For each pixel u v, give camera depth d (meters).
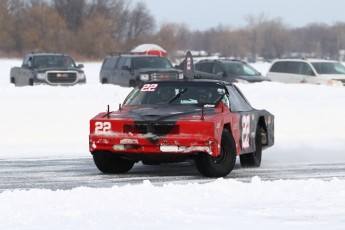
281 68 126.31
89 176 43.53
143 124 41.59
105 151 43.34
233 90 47.84
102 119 42.59
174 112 42.94
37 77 119.62
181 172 45.62
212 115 42.50
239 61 122.50
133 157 42.66
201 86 46.44
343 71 122.75
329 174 44.75
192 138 40.91
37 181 41.28
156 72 112.25
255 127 48.72
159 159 42.31
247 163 48.62
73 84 121.12
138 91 47.53
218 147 41.41
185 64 54.22
